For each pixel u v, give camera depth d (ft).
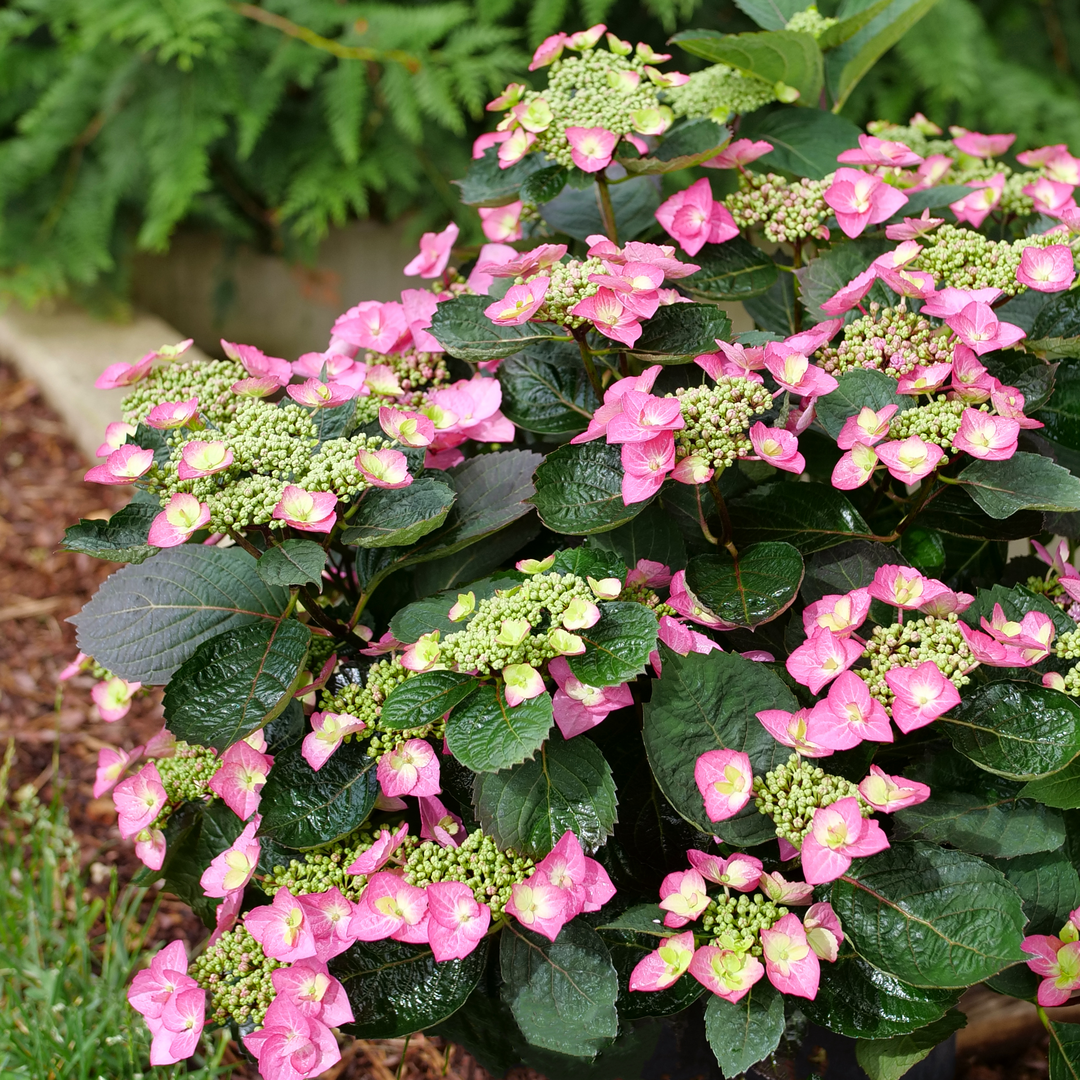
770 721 4.38
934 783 4.51
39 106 9.86
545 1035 4.38
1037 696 4.39
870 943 4.30
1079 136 9.70
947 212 5.22
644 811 4.65
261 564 4.37
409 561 4.62
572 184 4.87
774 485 4.73
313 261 10.61
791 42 5.03
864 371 4.63
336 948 4.44
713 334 4.66
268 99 9.71
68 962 5.49
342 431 4.67
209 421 4.68
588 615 4.38
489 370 5.01
